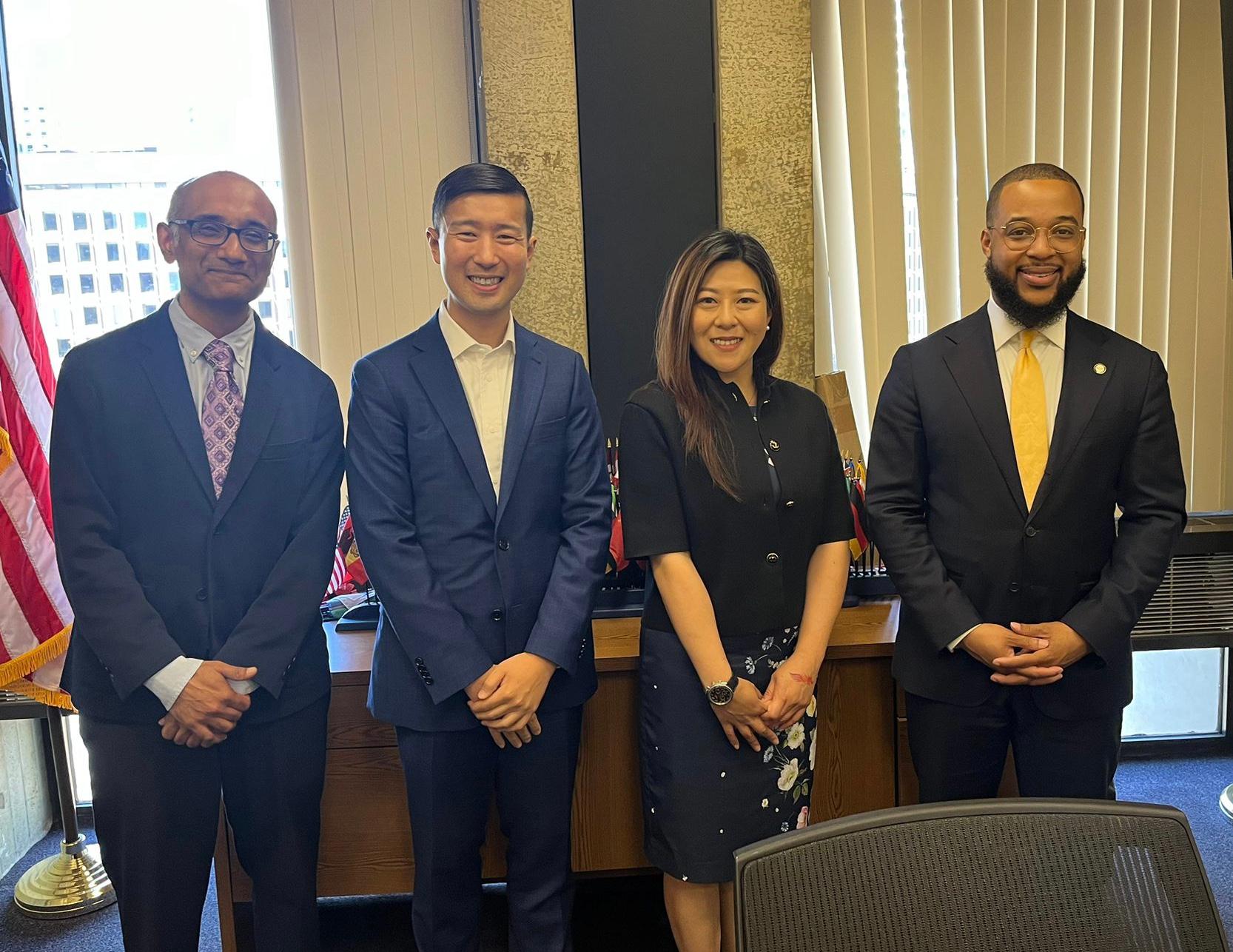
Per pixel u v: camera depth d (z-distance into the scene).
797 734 1.74
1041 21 2.72
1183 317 2.83
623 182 2.59
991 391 1.71
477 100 2.57
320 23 2.64
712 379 1.71
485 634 1.66
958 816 0.88
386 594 1.63
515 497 1.67
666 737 1.72
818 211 2.77
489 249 1.63
